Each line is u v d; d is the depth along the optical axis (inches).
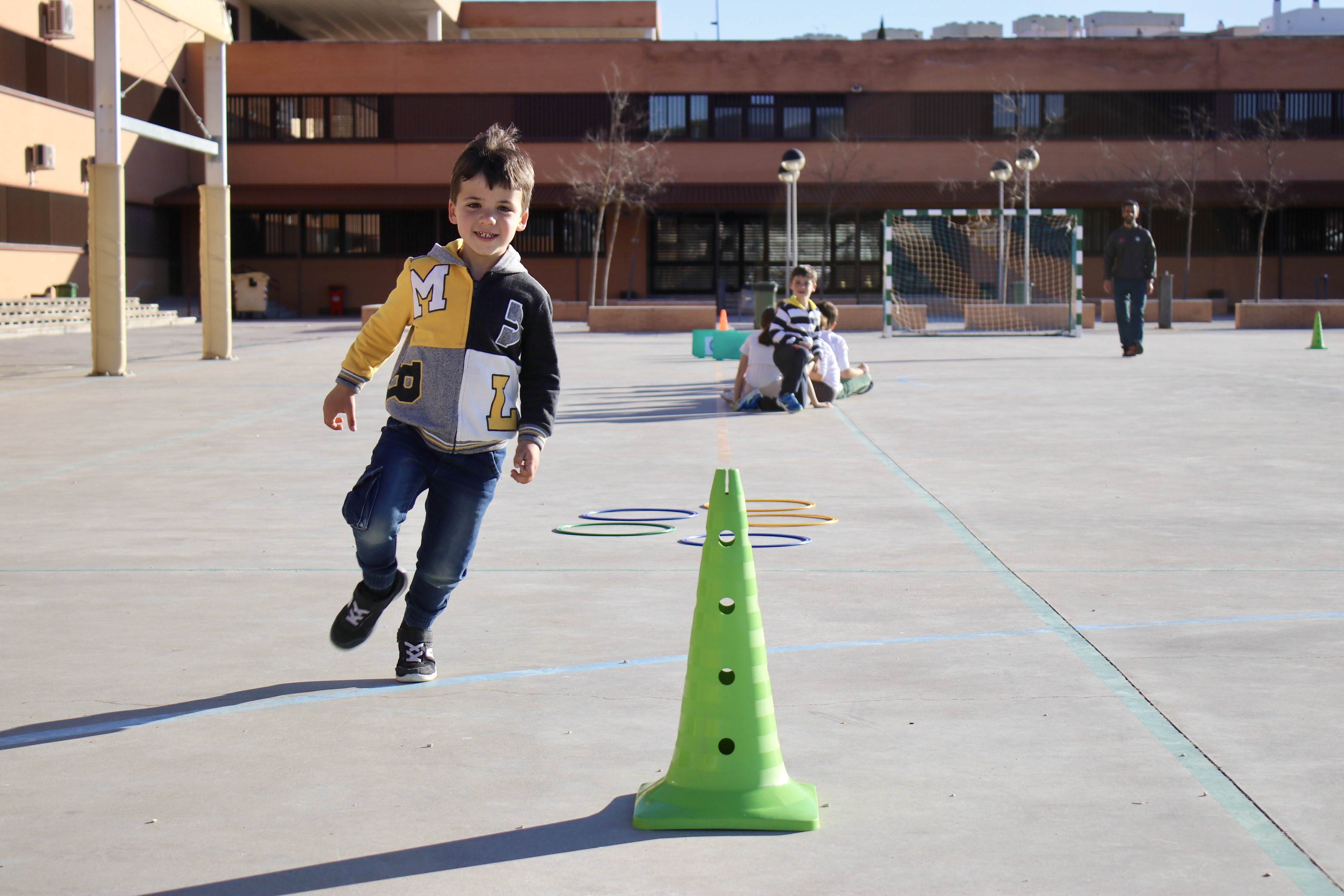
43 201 1467.8
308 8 1972.2
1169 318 1277.1
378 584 165.8
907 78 1875.0
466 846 117.6
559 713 155.4
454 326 158.7
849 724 150.3
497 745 144.4
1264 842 116.6
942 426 465.4
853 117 1883.6
